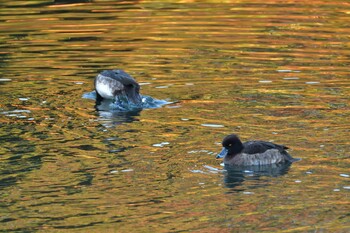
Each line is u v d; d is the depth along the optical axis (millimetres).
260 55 22938
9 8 29469
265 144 14797
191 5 29875
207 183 13641
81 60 22812
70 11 28984
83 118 17766
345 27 26094
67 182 13734
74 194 13195
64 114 18078
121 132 16625
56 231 11812
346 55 22797
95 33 25719
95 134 16500
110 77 19234
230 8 29281
